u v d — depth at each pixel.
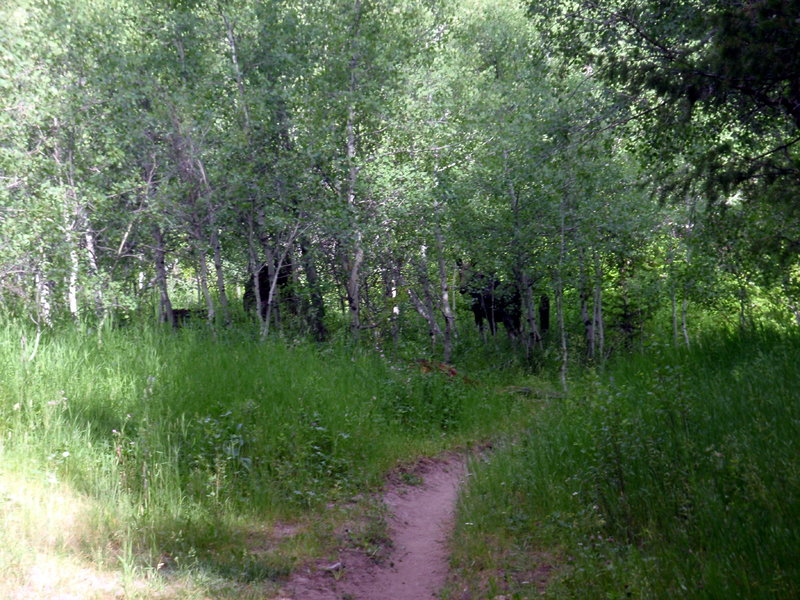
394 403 15.10
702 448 7.60
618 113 14.55
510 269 27.20
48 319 13.65
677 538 5.94
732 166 10.72
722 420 8.27
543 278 27.91
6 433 8.75
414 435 13.99
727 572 4.95
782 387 8.77
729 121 11.82
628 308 29.17
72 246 15.43
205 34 21.52
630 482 7.50
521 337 30.33
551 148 16.20
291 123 21.11
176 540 7.19
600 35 14.59
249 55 21.56
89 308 15.66
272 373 13.31
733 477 6.44
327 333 24.05
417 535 8.91
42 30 19.56
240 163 20.25
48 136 18.94
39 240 15.02
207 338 15.92
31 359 10.85
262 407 11.55
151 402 10.70
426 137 22.81
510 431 14.15
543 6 15.59
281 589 6.57
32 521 6.64
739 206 13.04
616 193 25.64
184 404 11.02
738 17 8.99
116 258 19.89
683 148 13.03
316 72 22.67
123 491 8.15
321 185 20.73
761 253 12.38
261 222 20.61
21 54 17.84
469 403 16.41
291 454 10.41
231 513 8.32
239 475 9.58
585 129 15.59
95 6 21.58
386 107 21.45
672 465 7.36
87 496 7.71
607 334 30.80
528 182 23.58
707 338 13.09
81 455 8.56
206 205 19.88
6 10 19.27
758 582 4.70
